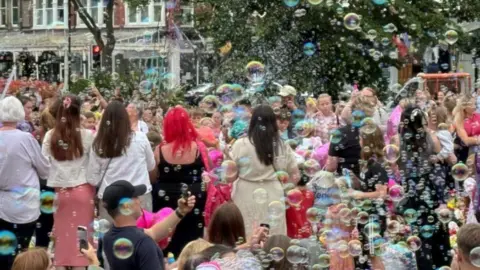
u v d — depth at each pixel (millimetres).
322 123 10289
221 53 21672
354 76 22125
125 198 5637
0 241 7066
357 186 7906
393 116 9883
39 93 15828
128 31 33250
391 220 7852
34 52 35656
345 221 7172
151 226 6805
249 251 5711
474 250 5141
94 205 7668
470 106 10219
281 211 7574
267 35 21141
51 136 7566
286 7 21000
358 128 8281
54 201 7625
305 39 21375
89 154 7594
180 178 7762
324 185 7672
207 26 22531
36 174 7645
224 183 7680
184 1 25484
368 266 7254
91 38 34375
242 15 21641
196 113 10820
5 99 7586
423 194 8305
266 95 19938
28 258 5508
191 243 5605
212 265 5082
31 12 38250
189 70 25609
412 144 8531
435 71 19438
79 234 7027
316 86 21219
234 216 6246
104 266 6234
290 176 7781
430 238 8148
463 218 8773
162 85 17859
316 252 6508
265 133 7637
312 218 7469
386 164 7953
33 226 7695
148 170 7703
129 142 7477
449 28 22969
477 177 8320
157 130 10531
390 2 21734
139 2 26969
